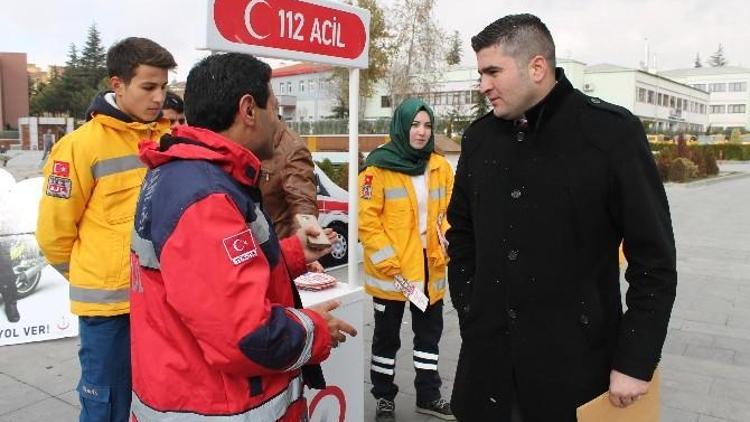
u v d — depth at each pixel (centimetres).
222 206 151
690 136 5378
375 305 351
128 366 252
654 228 180
